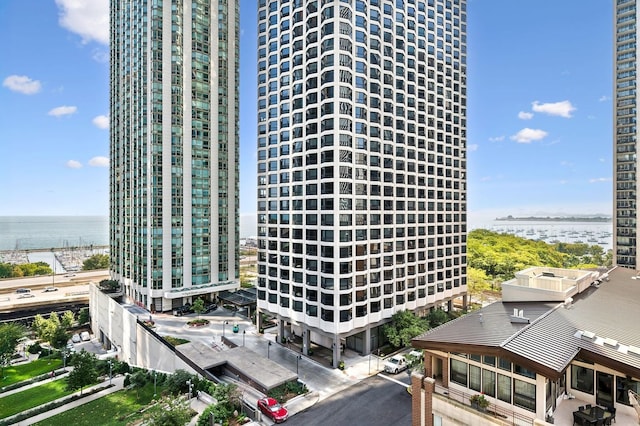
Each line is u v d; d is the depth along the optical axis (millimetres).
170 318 75438
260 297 62938
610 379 21047
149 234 81562
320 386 44219
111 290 94375
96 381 49625
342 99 50500
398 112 60156
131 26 89938
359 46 53062
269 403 38812
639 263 87938
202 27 88438
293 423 36531
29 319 91875
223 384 41906
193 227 86125
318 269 51500
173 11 83875
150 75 81812
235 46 94375
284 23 58375
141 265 84500
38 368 61500
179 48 84688
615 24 93938
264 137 61562
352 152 51500
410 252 60938
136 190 87188
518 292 33531
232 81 93375
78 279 122188
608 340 21906
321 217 51125
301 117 54938
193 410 40438
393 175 58188
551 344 21406
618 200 92500
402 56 60906
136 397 46469
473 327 25938
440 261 67875
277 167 58969
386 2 58500
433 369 24812
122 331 69375
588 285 36594
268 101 60812
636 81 89500
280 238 58125
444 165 69500
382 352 54375
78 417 41969
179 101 84375
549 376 18609
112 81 102250
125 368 54438
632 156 90438
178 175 84062
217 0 91250
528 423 19562
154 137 81062
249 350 52469
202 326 69062
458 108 73688
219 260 89938
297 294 54969
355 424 36000
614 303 31234
